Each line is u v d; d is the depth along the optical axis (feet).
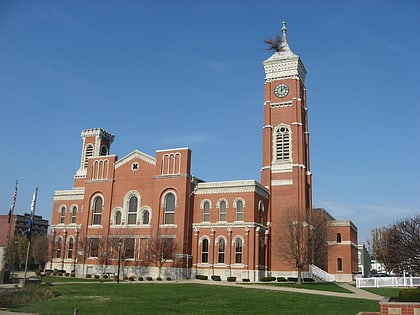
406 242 204.23
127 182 271.49
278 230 259.80
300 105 288.10
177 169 256.93
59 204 294.87
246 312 106.32
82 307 108.27
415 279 205.26
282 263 254.06
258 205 248.52
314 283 222.89
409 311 83.25
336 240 302.45
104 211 272.10
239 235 237.86
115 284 186.29
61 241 286.66
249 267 231.09
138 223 260.01
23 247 347.15
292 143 277.64
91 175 283.59
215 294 146.10
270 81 295.48
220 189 249.75
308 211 247.29
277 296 142.92
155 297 135.13
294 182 269.23
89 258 265.34
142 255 253.03
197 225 249.14
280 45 301.02
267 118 287.89
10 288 144.56
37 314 94.07
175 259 241.96
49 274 269.23
